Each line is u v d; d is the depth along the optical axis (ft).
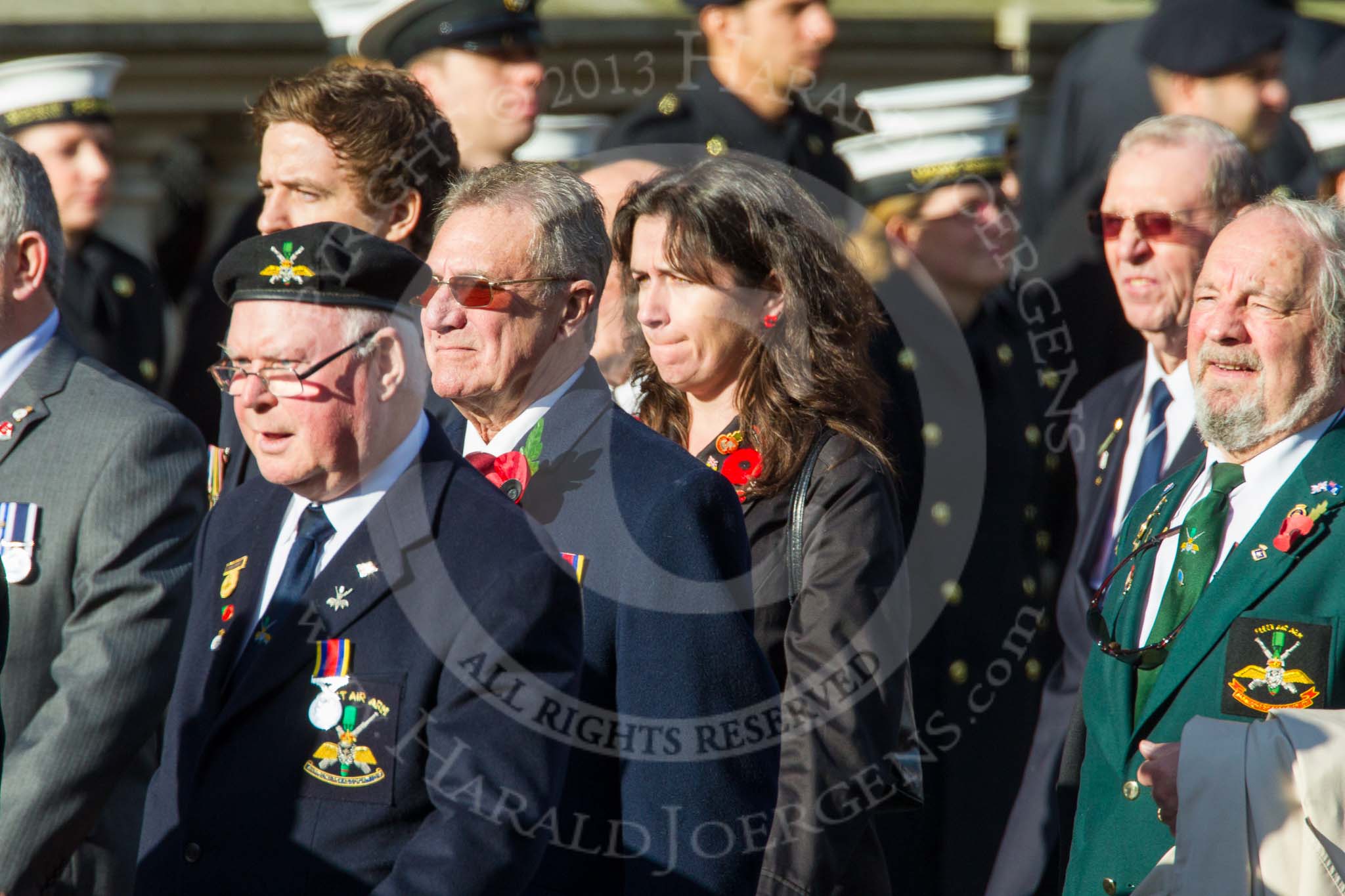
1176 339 46.19
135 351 63.31
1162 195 45.83
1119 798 37.22
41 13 77.10
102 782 39.09
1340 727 33.91
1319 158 55.16
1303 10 62.08
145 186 77.66
